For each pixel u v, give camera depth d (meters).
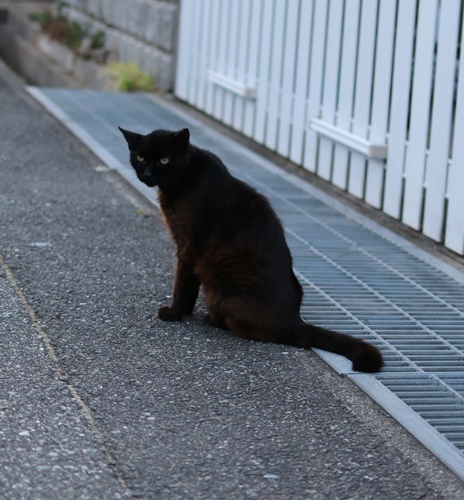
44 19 17.83
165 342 5.55
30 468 4.09
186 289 5.86
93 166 9.52
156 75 13.62
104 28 15.63
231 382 5.09
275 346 5.61
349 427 4.71
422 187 7.94
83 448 4.29
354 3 8.75
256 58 10.82
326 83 9.34
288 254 5.80
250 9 10.97
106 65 14.88
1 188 8.51
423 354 5.68
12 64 19.27
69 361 5.18
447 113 7.50
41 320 5.71
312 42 9.64
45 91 12.88
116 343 5.48
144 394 4.87
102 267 6.74
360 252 7.59
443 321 6.24
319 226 8.18
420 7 7.74
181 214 5.71
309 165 9.81
